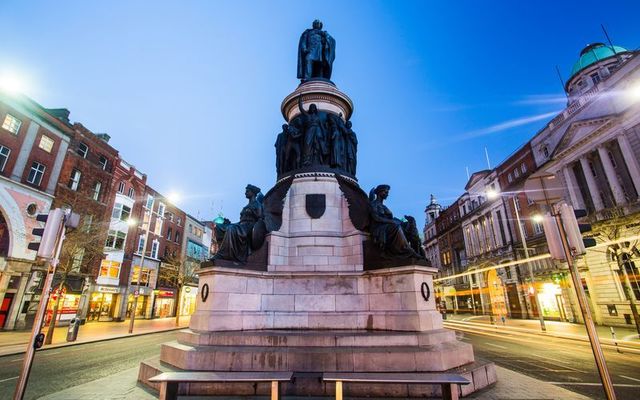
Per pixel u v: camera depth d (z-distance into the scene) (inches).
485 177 1936.5
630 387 320.5
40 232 241.1
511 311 1641.2
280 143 507.2
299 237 407.5
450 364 269.1
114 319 1422.2
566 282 1253.7
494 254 1795.0
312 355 264.8
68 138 1224.2
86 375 380.5
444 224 2524.6
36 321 224.5
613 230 896.3
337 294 357.1
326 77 592.4
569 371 402.0
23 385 212.8
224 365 263.9
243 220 386.0
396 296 331.6
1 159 994.7
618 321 1055.0
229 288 331.6
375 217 379.2
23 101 1059.3
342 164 474.3
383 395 246.5
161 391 207.3
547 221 233.0
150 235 1715.1
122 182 1519.4
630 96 1091.9
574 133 1266.0
